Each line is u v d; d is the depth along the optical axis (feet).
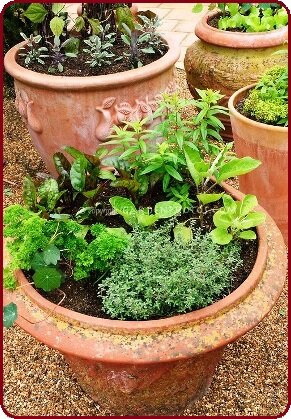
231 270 5.89
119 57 9.37
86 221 6.75
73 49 9.50
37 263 5.73
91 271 6.11
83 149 9.12
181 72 14.32
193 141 7.06
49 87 8.48
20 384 7.16
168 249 5.80
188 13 17.53
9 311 5.38
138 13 10.82
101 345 5.22
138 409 6.41
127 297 5.58
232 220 6.09
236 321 5.37
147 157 6.72
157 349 5.16
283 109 8.37
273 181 8.36
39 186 6.78
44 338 5.39
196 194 6.68
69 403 6.89
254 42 10.18
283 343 7.52
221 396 6.88
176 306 5.62
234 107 8.98
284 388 6.96
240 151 8.70
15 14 12.43
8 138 12.12
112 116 8.73
